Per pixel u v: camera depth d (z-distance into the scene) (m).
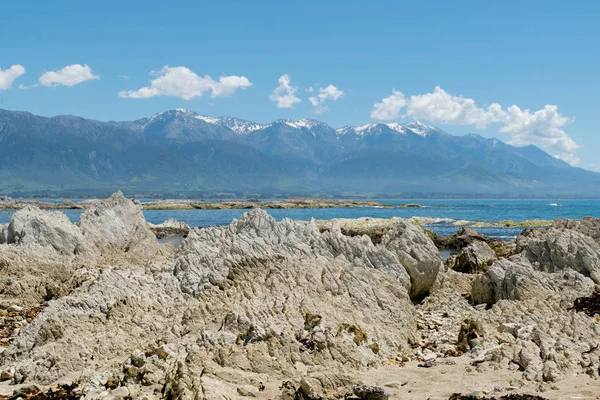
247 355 15.80
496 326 19.56
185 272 23.52
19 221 35.06
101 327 18.91
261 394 13.91
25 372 16.25
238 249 24.94
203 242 30.00
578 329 17.97
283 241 26.38
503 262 25.89
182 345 16.97
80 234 36.00
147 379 14.90
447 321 22.05
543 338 17.00
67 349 16.97
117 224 39.34
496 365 15.83
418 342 19.70
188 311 19.91
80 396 14.55
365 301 20.81
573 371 15.06
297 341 16.42
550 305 22.17
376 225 77.44
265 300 19.72
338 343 16.45
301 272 21.83
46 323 18.30
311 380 13.91
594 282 26.92
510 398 13.25
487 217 143.38
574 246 28.83
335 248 26.42
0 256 31.09
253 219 29.34
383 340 18.38
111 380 14.95
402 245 27.25
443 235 78.56
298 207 198.50
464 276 30.86
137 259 37.56
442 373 15.56
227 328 17.80
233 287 21.62
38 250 33.41
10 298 27.64
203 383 13.81
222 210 179.88
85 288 23.42
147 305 20.80
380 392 13.41
